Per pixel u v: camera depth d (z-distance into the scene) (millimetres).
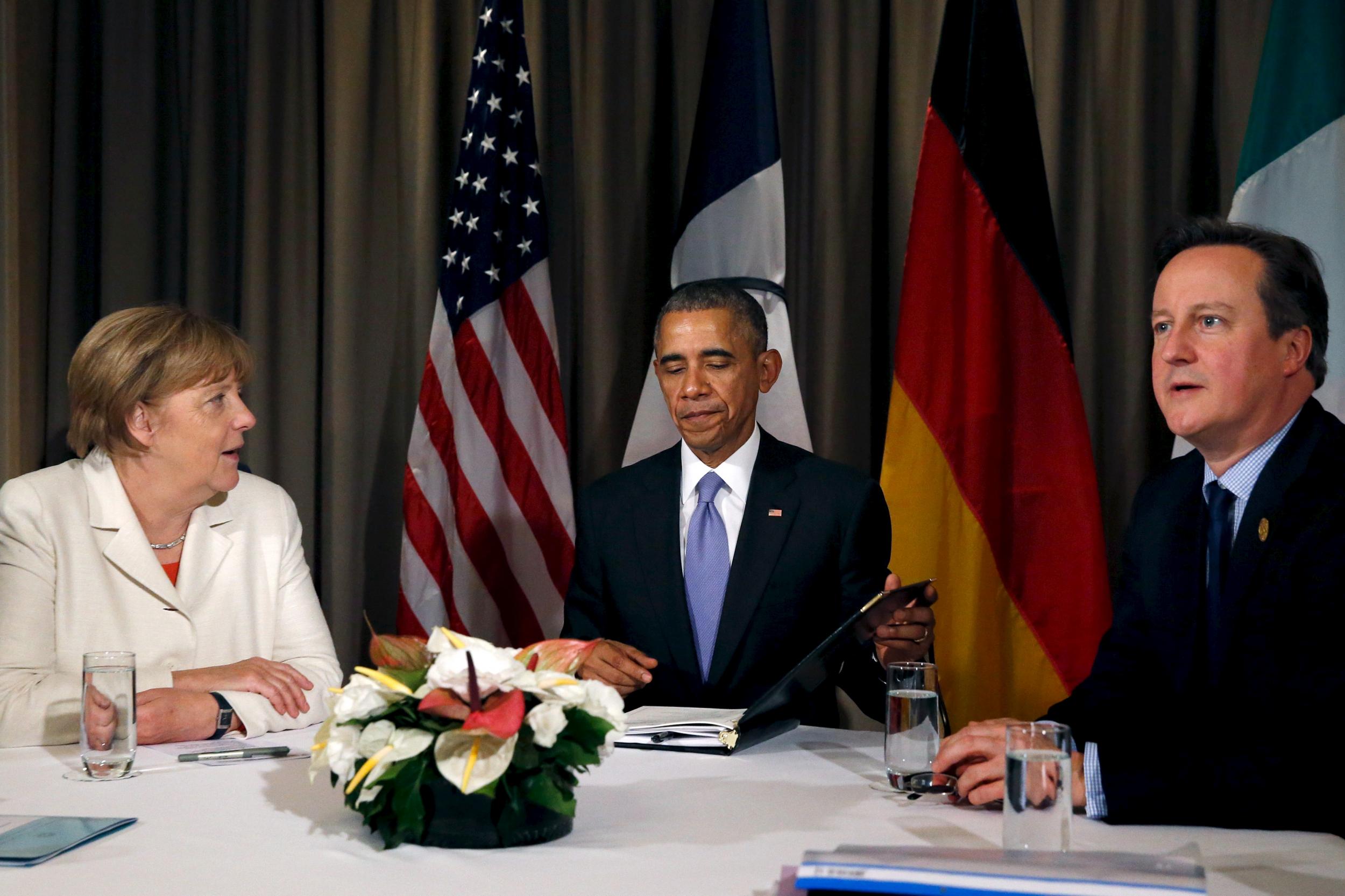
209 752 1531
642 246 3121
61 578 1840
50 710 1646
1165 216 2924
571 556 2844
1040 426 2551
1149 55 2898
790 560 2191
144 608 1877
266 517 2088
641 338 3133
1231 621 1549
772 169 2758
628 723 1750
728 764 1514
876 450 3066
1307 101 2436
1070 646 2490
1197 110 2879
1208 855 1143
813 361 3021
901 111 2973
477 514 2787
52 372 3252
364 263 3236
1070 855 952
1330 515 1510
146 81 3297
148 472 1901
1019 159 2598
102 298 3279
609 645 1851
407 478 2795
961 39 2615
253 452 3279
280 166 3299
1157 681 1674
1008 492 2551
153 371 1831
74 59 3262
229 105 3350
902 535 2553
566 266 3230
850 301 3016
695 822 1229
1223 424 1621
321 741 1164
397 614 2994
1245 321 1610
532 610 2809
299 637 2029
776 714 1574
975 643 2508
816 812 1275
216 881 1031
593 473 3100
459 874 1051
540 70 3158
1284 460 1586
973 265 2566
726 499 2289
